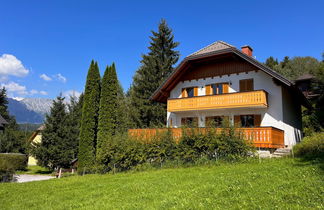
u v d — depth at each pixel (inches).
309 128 1050.7
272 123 739.4
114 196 367.2
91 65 855.1
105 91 831.7
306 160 446.3
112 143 689.0
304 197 250.5
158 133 652.7
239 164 520.4
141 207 290.7
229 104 765.9
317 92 1240.2
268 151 628.4
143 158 626.5
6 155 918.4
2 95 1872.5
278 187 292.4
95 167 701.3
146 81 1261.1
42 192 462.6
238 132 577.9
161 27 1344.7
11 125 1865.2
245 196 274.2
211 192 310.3
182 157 594.6
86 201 359.3
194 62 884.6
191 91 910.4
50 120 1149.7
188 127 625.3
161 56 1332.4
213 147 568.1
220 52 776.9
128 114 1279.5
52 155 1098.1
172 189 359.9
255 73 789.2
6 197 438.9
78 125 1246.3
